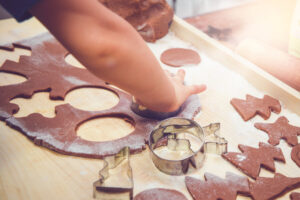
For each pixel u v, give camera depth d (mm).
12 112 371
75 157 324
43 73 431
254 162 314
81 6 216
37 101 396
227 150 333
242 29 980
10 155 325
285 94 382
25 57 458
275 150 327
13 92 397
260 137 348
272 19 989
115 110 378
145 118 367
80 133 355
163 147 339
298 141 342
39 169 311
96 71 245
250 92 410
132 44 239
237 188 291
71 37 221
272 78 399
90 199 285
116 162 311
